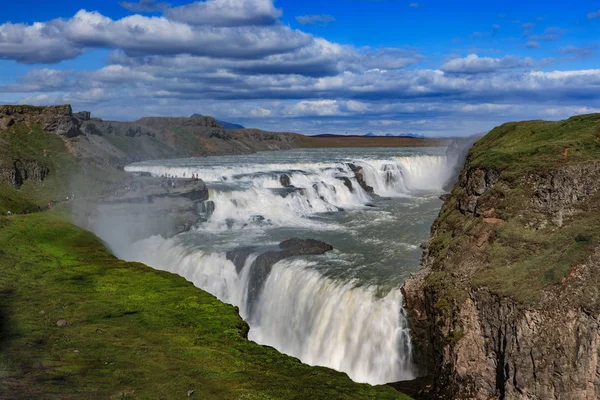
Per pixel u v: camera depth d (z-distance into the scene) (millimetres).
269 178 90562
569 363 30719
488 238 40344
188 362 29297
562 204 39812
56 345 30734
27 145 98375
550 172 41188
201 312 37688
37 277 44188
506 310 33656
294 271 48469
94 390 25094
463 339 35031
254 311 50938
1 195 74625
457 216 49031
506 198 42469
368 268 48406
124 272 46812
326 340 43188
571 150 44375
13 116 104750
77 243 55812
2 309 36312
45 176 88812
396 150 198875
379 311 40906
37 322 34219
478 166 48438
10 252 49719
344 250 55188
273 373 28953
